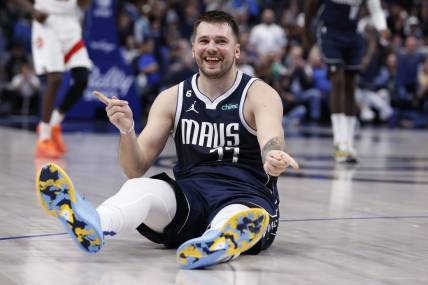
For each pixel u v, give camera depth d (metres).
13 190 9.51
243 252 5.95
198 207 6.03
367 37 21.98
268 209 5.98
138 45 27.45
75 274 5.21
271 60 26.38
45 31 14.02
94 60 24.94
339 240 6.68
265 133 5.89
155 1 29.47
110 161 13.41
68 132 20.31
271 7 34.09
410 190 10.48
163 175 5.97
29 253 5.89
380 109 28.69
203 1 31.14
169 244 6.16
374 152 17.05
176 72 25.31
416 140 21.14
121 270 5.36
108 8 24.75
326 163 14.27
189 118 6.35
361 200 9.37
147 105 26.66
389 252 6.18
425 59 28.69
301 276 5.25
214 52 6.11
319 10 14.91
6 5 28.38
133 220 5.66
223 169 6.23
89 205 5.45
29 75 26.31
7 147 15.52
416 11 33.12
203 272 5.32
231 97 6.28
